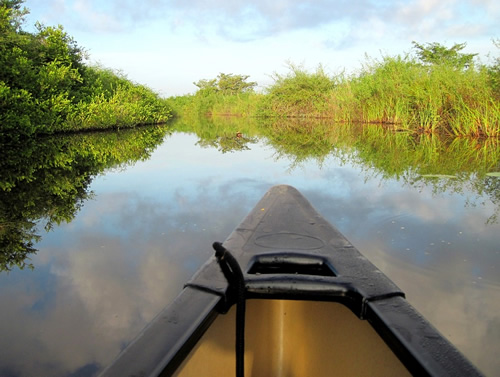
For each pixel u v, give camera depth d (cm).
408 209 346
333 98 1623
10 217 343
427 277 216
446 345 81
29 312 188
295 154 773
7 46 970
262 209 182
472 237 271
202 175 546
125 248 268
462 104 888
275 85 1975
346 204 367
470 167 564
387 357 93
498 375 142
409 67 1185
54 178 518
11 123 800
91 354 156
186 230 305
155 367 76
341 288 107
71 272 232
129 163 662
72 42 1322
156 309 190
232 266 101
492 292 198
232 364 118
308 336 128
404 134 1019
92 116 1234
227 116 3014
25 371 146
